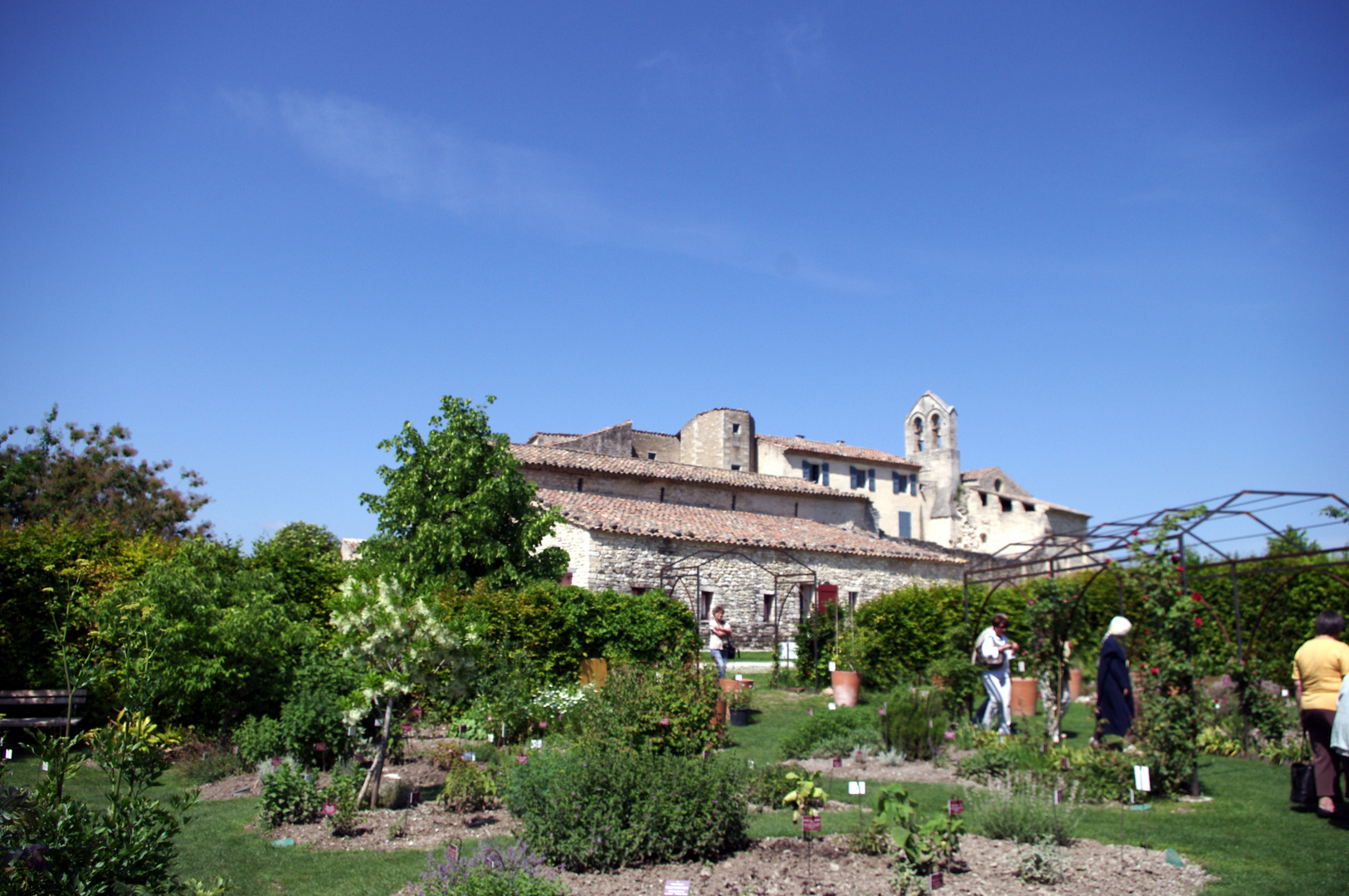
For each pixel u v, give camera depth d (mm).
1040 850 6781
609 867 6965
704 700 10977
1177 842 7734
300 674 11617
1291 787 9227
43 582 13664
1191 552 19812
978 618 21594
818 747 12219
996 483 56562
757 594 29594
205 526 36656
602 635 17547
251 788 10328
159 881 5223
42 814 4816
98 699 12594
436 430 23109
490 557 21688
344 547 39688
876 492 52688
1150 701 9953
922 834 6902
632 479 35156
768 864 7008
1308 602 18297
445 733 13836
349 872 7008
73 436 35281
